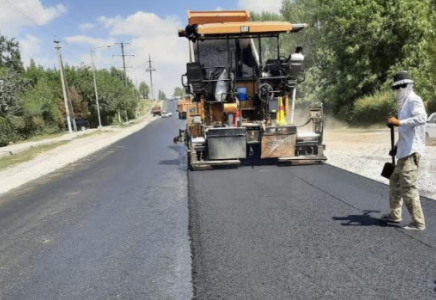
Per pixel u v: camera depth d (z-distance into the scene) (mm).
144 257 4488
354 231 4754
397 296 3270
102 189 8547
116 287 3799
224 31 9289
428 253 4027
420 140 4508
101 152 16703
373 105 20688
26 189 9469
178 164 11297
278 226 5113
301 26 9500
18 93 31312
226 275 3836
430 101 18391
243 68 9969
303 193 6684
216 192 7168
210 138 8953
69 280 4039
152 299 3516
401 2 20469
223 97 9711
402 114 4551
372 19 21141
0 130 26859
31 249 5070
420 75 19172
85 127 42719
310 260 4039
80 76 49594
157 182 8766
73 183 9648
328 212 5547
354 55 22078
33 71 46281
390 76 21125
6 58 61438
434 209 5344
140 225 5699
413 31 20531
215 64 9961
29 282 4066
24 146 22500
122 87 61875
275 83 9891
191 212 6031
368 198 6133
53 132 35750
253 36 9727
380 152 10750
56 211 6961
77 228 5812
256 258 4176
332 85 23719
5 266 4562
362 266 3834
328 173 8203
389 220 4945
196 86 9539
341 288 3445
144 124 45625
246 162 10070
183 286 3709
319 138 9242
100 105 50562
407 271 3682
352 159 9789
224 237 4855
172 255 4477
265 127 8977
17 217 6816
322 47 25328
